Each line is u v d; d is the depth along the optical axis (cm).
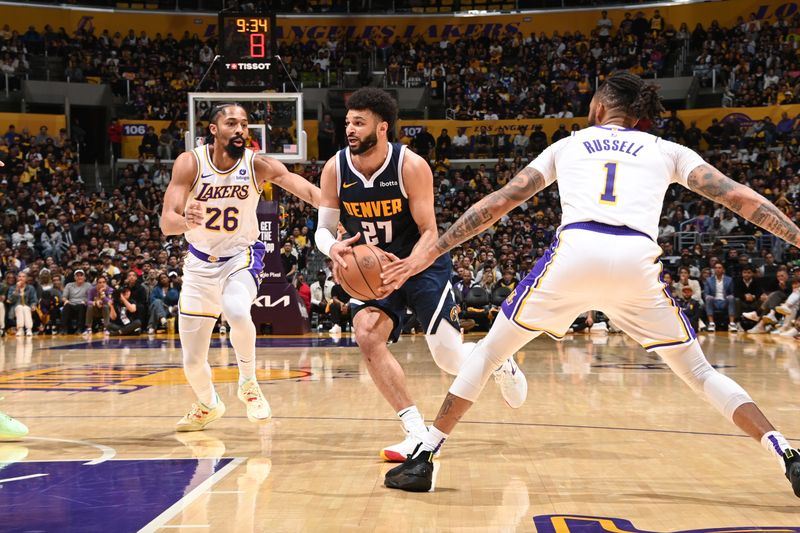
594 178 346
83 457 424
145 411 597
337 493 347
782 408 591
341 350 1166
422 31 2964
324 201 447
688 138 2395
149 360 1048
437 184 2359
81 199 2197
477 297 1582
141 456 427
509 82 2778
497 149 2520
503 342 353
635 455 428
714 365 923
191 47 2880
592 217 338
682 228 1977
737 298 1597
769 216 333
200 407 510
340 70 2769
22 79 2598
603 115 376
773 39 2686
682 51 2759
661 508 321
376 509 321
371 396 672
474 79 2803
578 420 544
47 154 2373
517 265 1702
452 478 377
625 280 331
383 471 392
